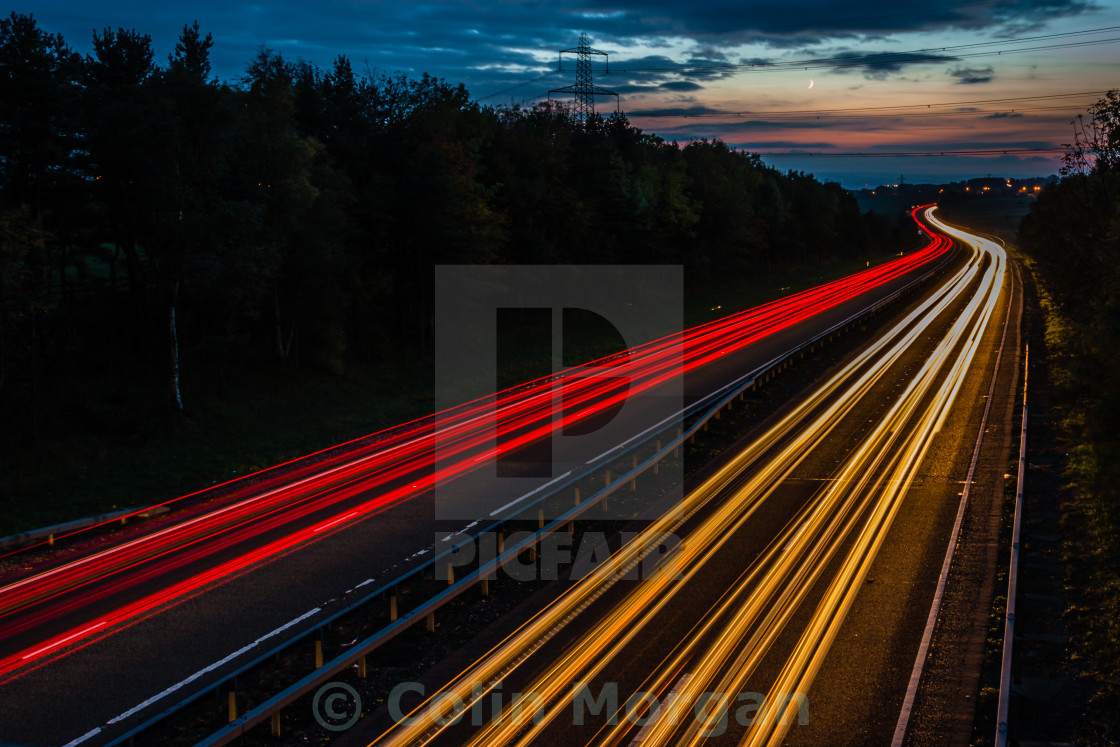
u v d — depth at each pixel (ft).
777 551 54.03
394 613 45.11
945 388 108.17
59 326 106.73
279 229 114.83
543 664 40.16
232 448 91.35
